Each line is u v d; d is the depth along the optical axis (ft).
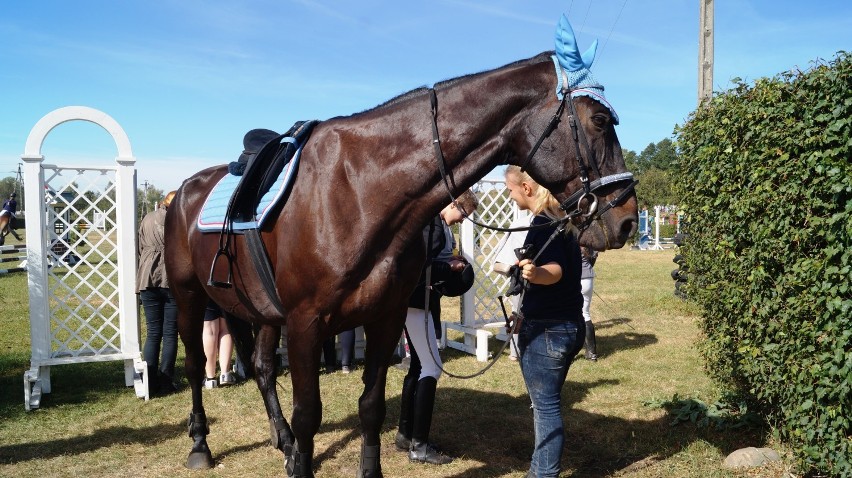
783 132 10.44
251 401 17.13
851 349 9.62
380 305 8.66
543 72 8.23
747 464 11.64
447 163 8.30
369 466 9.64
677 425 14.46
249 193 9.77
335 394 17.80
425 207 8.48
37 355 17.49
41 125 17.40
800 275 10.22
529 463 12.81
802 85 10.21
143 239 17.89
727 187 12.07
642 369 20.15
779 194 10.55
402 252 8.69
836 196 9.47
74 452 13.39
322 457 13.10
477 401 16.87
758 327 11.34
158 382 18.13
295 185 9.01
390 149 8.46
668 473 11.75
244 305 10.66
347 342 20.34
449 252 13.73
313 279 8.51
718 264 12.79
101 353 19.97
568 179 7.97
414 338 12.48
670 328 27.84
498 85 8.22
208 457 12.69
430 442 13.46
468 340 23.25
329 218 8.45
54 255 18.13
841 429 9.84
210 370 18.47
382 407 9.59
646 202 91.81
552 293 10.00
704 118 13.47
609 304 34.40
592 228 7.92
